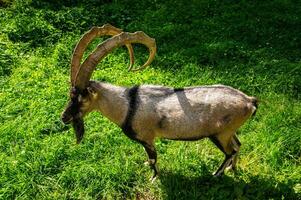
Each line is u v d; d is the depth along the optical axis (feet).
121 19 16.84
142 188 9.84
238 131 11.31
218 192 9.54
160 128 9.18
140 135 9.29
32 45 14.93
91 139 11.00
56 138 10.94
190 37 15.49
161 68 13.76
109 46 8.34
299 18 16.57
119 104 9.04
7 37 15.12
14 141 10.96
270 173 10.06
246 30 15.85
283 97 12.51
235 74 13.48
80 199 9.53
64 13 16.51
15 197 9.51
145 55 14.47
